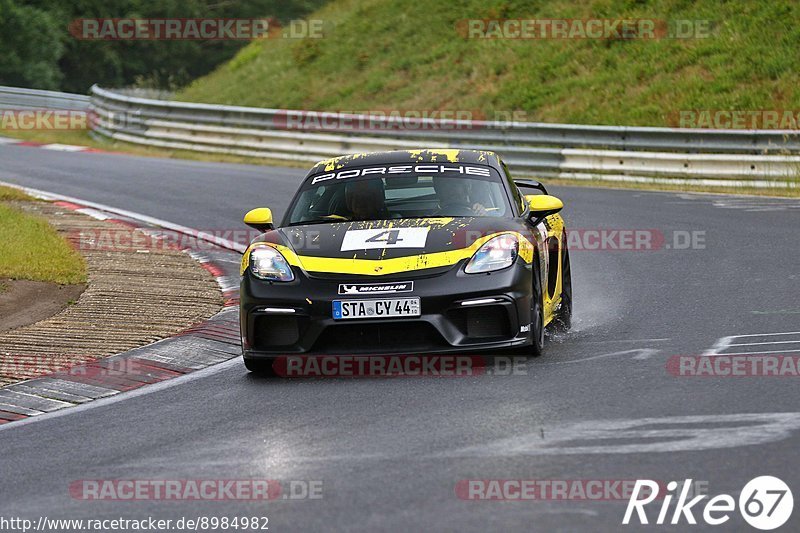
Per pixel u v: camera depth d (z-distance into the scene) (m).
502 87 95.12
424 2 117.38
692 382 21.11
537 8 105.50
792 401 19.31
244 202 58.22
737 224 46.66
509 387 21.50
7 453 19.34
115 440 19.70
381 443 18.03
